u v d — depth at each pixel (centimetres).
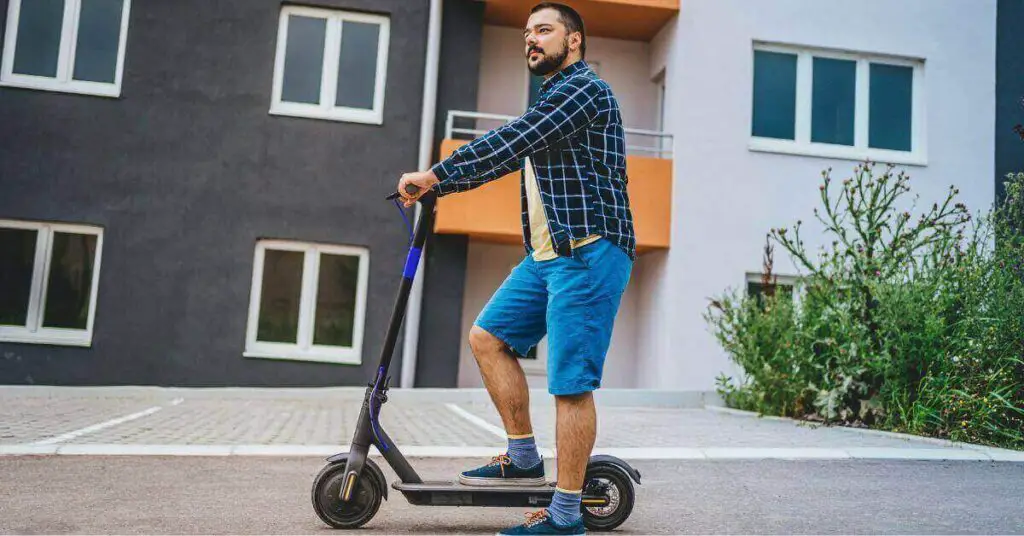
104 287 1055
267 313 1082
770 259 951
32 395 982
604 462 322
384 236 1098
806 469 491
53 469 438
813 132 1161
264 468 469
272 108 1095
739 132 1135
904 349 672
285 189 1088
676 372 1101
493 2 1159
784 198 1136
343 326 1092
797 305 835
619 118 299
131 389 1015
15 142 1055
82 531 305
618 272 291
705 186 1124
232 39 1095
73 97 1066
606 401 990
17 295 1052
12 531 301
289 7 1110
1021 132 755
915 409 648
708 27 1142
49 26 1072
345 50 1116
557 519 287
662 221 1115
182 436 588
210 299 1069
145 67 1079
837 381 716
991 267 675
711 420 779
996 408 601
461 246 1116
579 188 289
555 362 287
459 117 1148
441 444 579
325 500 314
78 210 1059
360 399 1029
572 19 301
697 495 409
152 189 1070
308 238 1087
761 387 839
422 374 1105
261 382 1069
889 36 1168
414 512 355
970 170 1170
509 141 278
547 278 295
